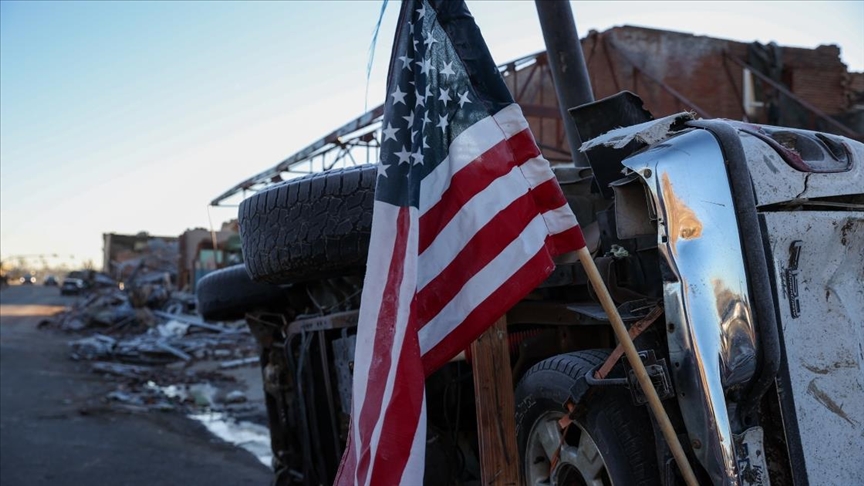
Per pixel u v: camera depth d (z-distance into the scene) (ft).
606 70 44.50
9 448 21.90
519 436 8.95
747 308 6.74
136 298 89.04
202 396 36.22
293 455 15.01
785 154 7.32
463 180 7.40
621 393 7.45
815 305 7.19
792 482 6.83
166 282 137.80
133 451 22.38
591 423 7.68
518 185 7.42
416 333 6.89
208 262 126.82
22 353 52.49
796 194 7.21
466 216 7.36
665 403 7.05
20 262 350.43
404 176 7.27
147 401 33.53
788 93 42.80
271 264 11.57
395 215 7.18
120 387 38.19
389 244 7.14
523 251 7.23
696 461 6.86
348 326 11.57
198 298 16.72
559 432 8.28
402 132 7.41
